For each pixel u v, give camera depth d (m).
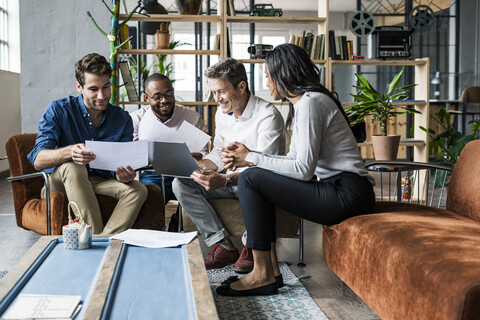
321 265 2.78
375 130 8.32
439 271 1.32
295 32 11.79
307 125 2.00
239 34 11.59
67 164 2.44
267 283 2.21
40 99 4.12
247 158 2.10
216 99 2.57
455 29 9.06
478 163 2.10
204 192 2.62
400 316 1.50
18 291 1.32
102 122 2.74
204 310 1.16
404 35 4.39
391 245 1.61
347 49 4.37
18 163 2.86
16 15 8.08
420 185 4.45
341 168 2.07
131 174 2.47
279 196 2.07
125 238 1.80
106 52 4.15
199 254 1.61
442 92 9.22
